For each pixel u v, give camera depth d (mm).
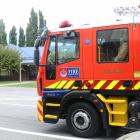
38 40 14445
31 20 131375
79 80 13898
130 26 12961
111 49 13289
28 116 18969
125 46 13047
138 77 12875
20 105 24016
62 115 14305
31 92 39062
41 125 16344
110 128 13500
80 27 13828
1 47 77500
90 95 13531
